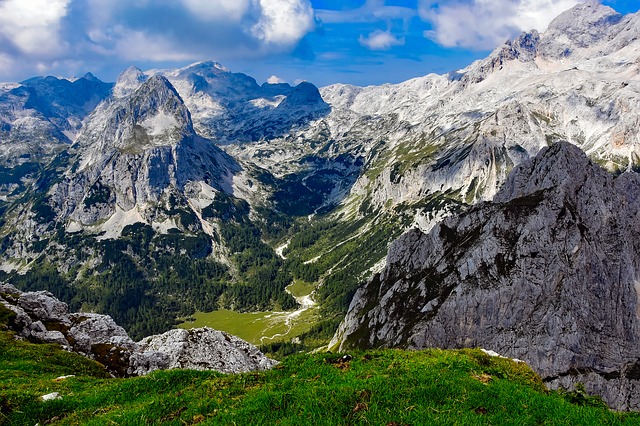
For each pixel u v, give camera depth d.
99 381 38.91
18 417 26.70
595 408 23.69
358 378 25.66
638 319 134.12
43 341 57.00
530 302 137.88
